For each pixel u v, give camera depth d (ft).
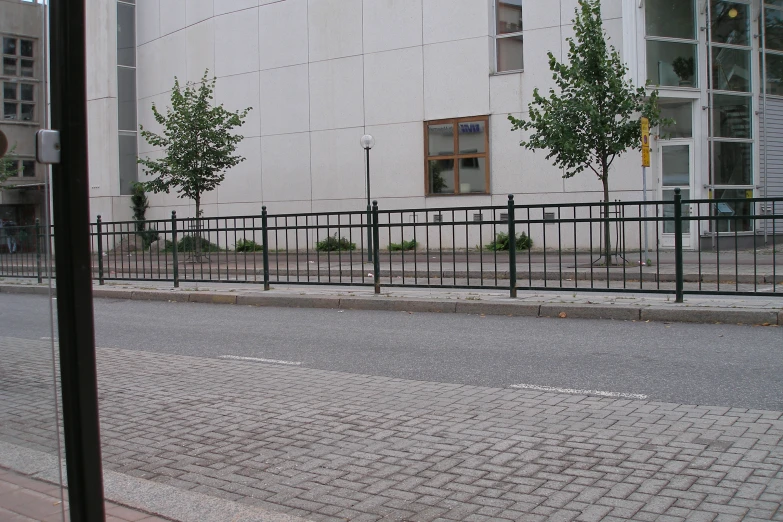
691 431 16.88
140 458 16.55
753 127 70.33
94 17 104.99
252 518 12.75
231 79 93.35
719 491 13.37
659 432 16.89
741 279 36.88
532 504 13.14
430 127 79.41
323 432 17.97
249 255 46.47
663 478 14.08
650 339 28.22
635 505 12.88
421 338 30.17
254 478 15.08
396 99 81.15
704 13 67.97
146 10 104.68
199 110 80.64
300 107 87.76
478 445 16.49
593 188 70.38
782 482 13.67
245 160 91.50
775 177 71.56
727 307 31.89
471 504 13.26
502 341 28.86
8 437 10.31
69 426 9.24
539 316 34.68
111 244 53.57
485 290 41.47
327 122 85.92
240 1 92.07
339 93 84.94
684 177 68.54
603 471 14.60
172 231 48.60
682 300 33.73
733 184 69.41
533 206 36.78
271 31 89.71
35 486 10.11
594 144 55.62
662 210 39.70
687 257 38.65
